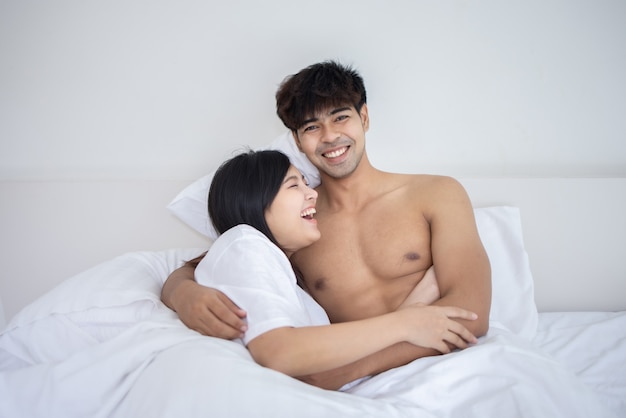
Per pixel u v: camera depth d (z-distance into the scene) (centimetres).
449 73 128
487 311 83
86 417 69
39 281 133
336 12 126
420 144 133
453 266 88
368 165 108
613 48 124
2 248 131
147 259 108
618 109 126
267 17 128
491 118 130
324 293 105
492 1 124
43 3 127
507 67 127
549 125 129
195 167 136
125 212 131
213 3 127
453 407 67
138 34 129
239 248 80
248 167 93
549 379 68
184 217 122
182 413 59
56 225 131
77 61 131
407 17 126
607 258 123
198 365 64
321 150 101
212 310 75
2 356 84
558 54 125
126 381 70
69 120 134
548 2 123
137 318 84
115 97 133
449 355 73
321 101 97
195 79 132
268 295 74
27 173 136
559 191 122
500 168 132
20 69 131
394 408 63
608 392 87
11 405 68
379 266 100
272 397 60
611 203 121
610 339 105
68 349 83
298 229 94
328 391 66
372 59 129
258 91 132
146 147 135
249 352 72
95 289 89
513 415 63
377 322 74
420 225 99
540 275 126
